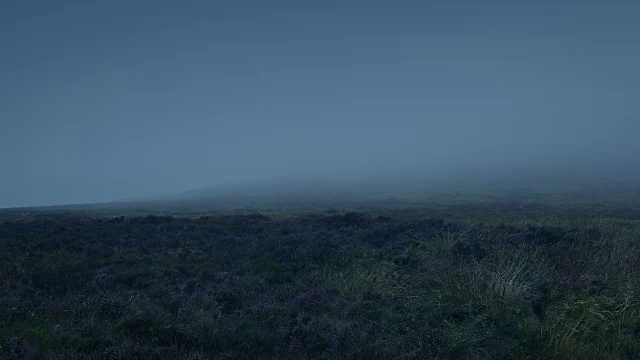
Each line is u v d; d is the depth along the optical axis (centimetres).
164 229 2142
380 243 1619
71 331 860
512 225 1948
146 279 1261
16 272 1299
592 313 868
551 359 760
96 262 1441
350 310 1015
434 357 786
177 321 916
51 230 2044
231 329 890
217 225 2283
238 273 1364
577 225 1912
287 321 949
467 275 1102
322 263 1412
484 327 884
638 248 1327
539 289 1018
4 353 734
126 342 788
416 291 1129
